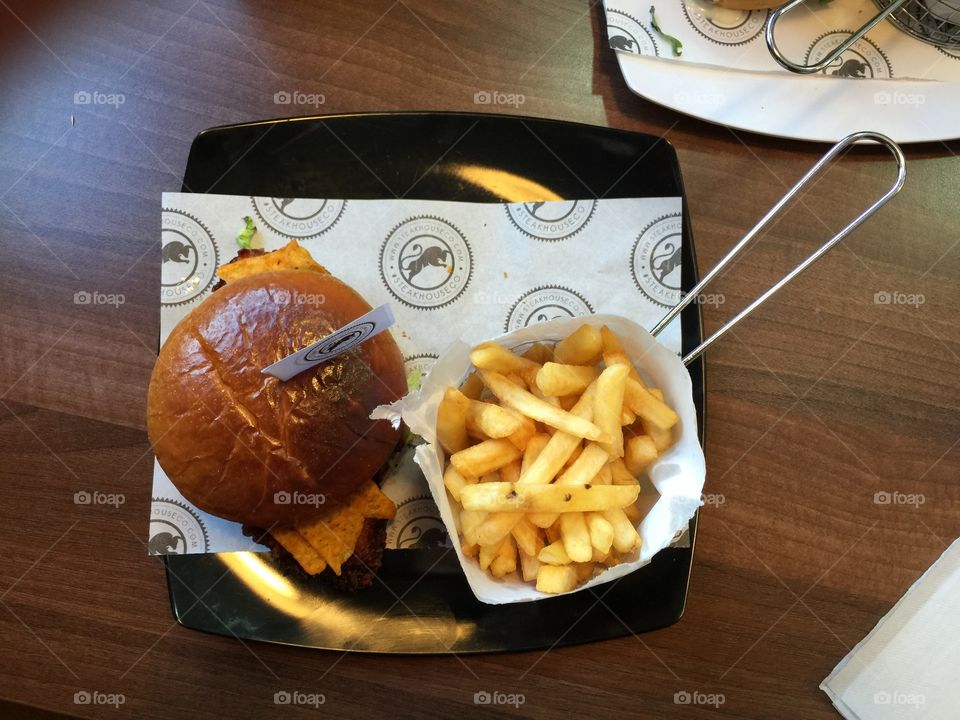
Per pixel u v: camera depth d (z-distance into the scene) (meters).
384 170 0.43
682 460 0.37
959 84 0.44
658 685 0.40
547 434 0.37
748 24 0.44
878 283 0.43
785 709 0.40
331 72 0.45
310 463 0.36
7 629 0.39
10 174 0.43
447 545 0.40
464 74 0.45
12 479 0.41
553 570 0.35
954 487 0.42
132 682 0.39
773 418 0.42
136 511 0.40
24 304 0.42
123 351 0.42
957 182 0.44
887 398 0.43
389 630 0.39
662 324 0.38
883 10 0.41
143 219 0.43
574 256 0.42
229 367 0.36
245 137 0.42
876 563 0.41
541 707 0.40
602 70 0.45
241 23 0.45
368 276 0.42
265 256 0.40
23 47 0.45
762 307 0.43
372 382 0.37
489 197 0.43
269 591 0.39
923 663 0.39
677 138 0.44
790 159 0.44
